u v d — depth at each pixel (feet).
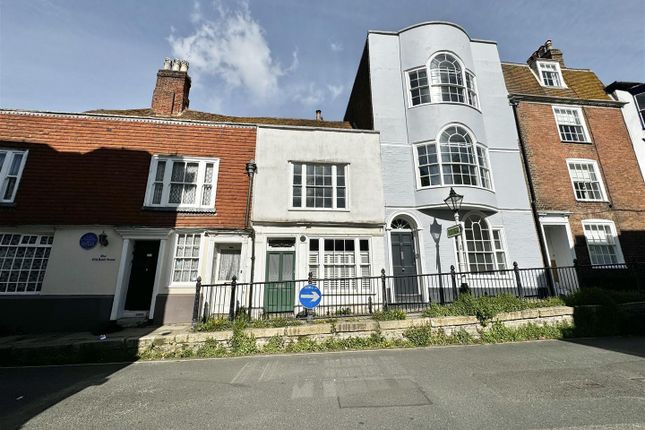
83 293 31.14
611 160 46.32
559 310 27.20
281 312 33.86
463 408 13.24
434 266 38.60
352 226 37.17
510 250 40.60
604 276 39.65
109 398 15.24
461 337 25.02
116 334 25.72
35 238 32.58
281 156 38.68
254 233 35.40
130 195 34.78
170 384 17.08
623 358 19.93
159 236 33.60
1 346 21.99
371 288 35.65
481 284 38.65
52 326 29.89
